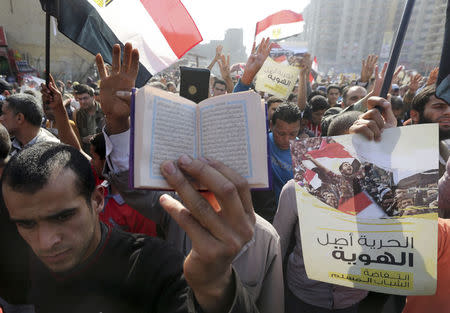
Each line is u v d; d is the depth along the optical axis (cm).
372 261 92
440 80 116
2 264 109
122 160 136
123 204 176
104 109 125
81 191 82
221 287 64
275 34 564
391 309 164
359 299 157
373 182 93
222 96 65
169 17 200
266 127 62
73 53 1543
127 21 197
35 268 98
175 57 209
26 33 1453
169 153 62
